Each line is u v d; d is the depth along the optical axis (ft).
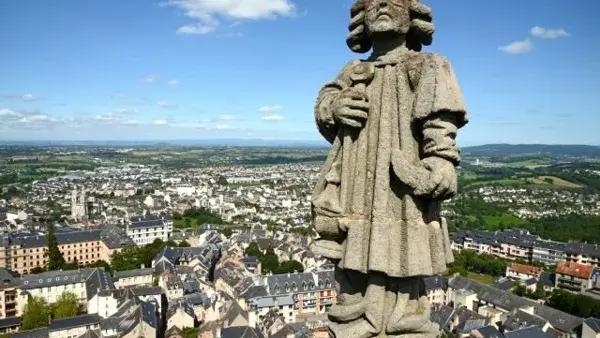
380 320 45.73
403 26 47.39
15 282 470.80
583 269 562.25
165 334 387.14
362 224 46.32
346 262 46.29
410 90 45.85
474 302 494.59
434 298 522.06
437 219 45.39
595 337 392.47
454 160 42.42
